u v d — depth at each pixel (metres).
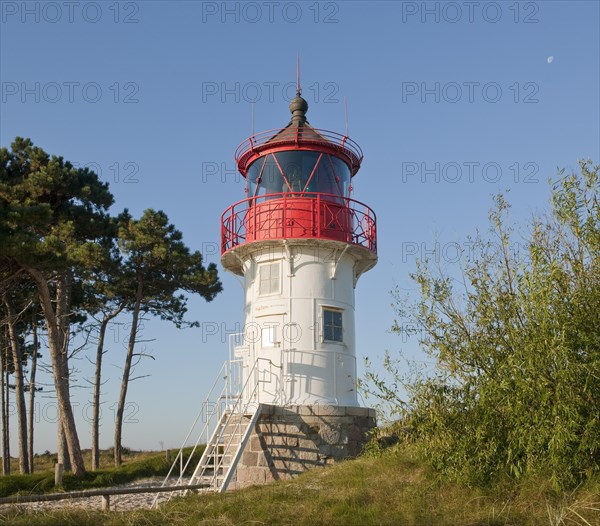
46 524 12.98
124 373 34.75
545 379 11.30
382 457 15.48
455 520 11.23
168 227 34.25
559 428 10.91
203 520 12.41
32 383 36.56
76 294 36.69
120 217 34.38
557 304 11.93
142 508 15.04
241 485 20.59
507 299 13.00
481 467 12.59
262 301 22.08
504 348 12.84
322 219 22.06
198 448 33.81
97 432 34.81
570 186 12.65
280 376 21.12
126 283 33.66
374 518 11.52
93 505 18.42
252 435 20.80
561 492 11.53
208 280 35.06
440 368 13.63
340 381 21.64
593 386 11.34
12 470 39.53
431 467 13.69
